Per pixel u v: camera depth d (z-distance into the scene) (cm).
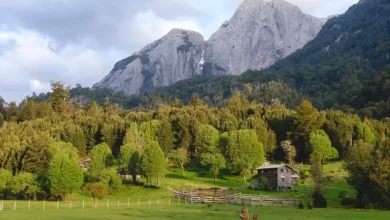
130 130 15625
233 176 14262
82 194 10700
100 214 6009
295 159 16775
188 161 15838
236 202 8650
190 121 17112
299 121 16812
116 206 7975
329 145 15150
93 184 10288
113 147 16712
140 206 7881
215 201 8844
